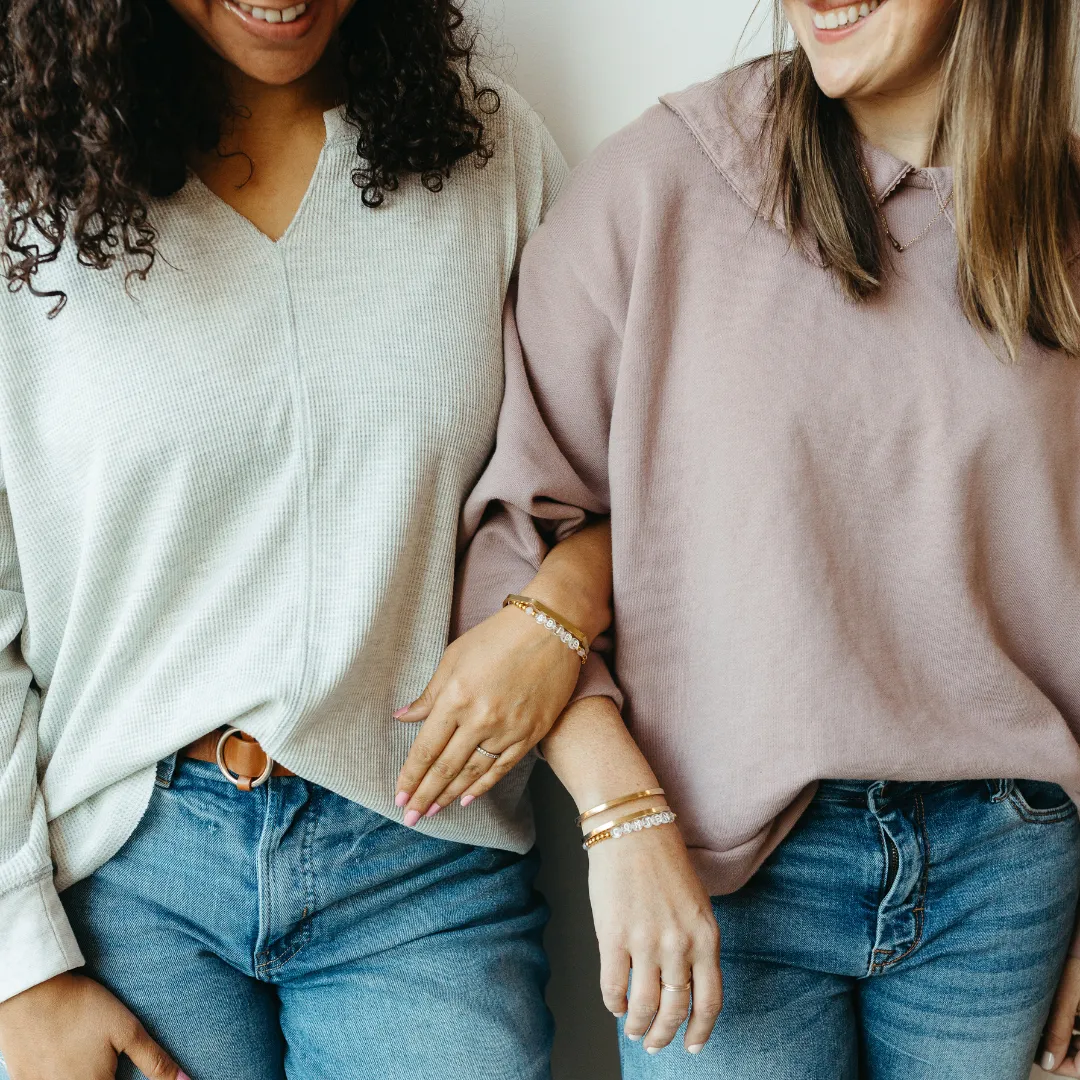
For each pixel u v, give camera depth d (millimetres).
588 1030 1478
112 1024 967
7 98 841
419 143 958
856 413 923
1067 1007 1147
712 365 946
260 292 932
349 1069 1021
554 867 1438
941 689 974
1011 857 1025
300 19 846
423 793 977
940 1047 1053
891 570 957
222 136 936
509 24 1199
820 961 1023
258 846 977
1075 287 932
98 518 933
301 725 948
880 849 995
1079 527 975
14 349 903
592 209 993
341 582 960
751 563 942
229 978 1021
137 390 901
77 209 858
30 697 1045
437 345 977
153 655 988
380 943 1032
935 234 926
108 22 812
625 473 976
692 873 933
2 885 951
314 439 940
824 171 913
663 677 1025
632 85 1234
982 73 879
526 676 947
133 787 995
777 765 949
